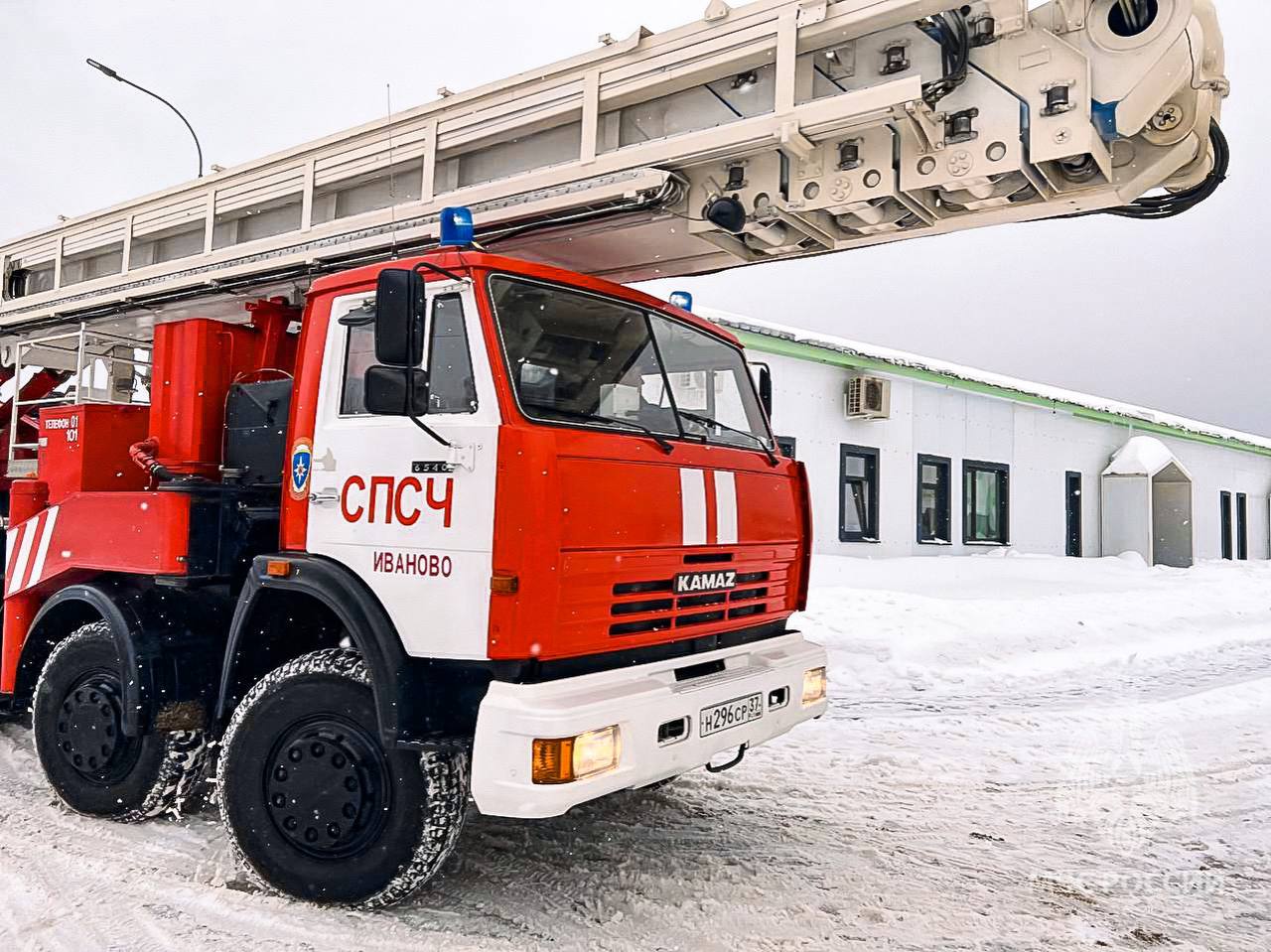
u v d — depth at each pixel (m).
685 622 3.92
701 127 4.17
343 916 3.67
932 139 3.74
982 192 3.84
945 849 4.53
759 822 4.86
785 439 14.43
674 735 3.57
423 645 3.45
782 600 4.64
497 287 3.63
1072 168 3.74
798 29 3.81
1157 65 3.40
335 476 3.81
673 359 4.37
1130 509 21.92
